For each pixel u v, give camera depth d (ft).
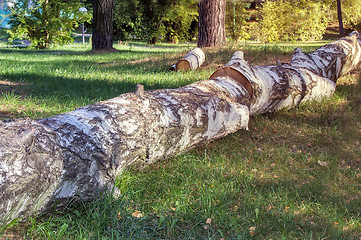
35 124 8.98
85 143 9.82
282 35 78.69
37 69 31.07
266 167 14.01
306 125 18.34
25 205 8.44
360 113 19.08
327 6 80.94
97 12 58.54
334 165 13.84
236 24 79.25
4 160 7.79
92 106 11.32
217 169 13.21
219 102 14.80
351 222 10.27
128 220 9.57
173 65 32.55
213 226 9.73
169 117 12.61
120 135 10.77
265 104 18.72
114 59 44.01
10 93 21.01
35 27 67.87
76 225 9.13
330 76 24.76
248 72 18.03
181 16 96.07
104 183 10.40
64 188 9.32
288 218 10.11
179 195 11.14
